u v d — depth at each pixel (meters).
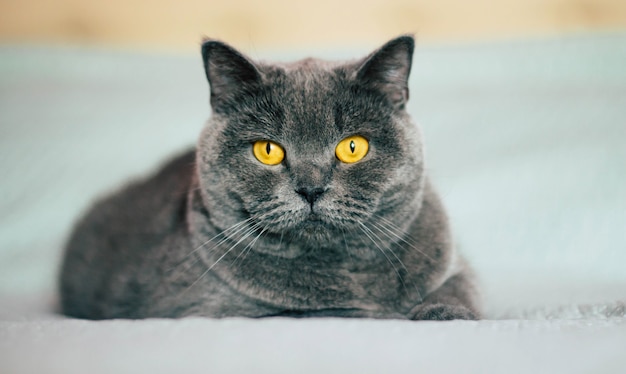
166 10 1.07
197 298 0.54
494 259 0.74
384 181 0.52
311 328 0.39
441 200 0.58
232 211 0.53
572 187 0.79
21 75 0.97
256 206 0.51
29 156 0.86
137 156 0.86
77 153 0.86
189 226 0.56
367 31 1.07
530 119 0.89
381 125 0.52
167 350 0.36
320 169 0.50
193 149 0.69
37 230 0.78
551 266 0.72
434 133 0.87
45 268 0.73
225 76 0.54
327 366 0.35
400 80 0.54
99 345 0.37
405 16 1.07
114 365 0.35
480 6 1.06
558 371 0.35
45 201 0.81
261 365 0.35
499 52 0.97
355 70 0.53
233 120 0.53
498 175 0.82
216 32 1.07
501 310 0.56
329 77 0.53
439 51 0.99
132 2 1.07
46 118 0.90
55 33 1.07
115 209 0.66
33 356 0.36
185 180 0.64
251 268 0.53
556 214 0.77
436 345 0.37
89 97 0.94
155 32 1.07
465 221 0.77
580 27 1.07
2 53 0.98
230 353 0.36
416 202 0.54
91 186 0.83
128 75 0.98
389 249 0.53
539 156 0.83
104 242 0.64
